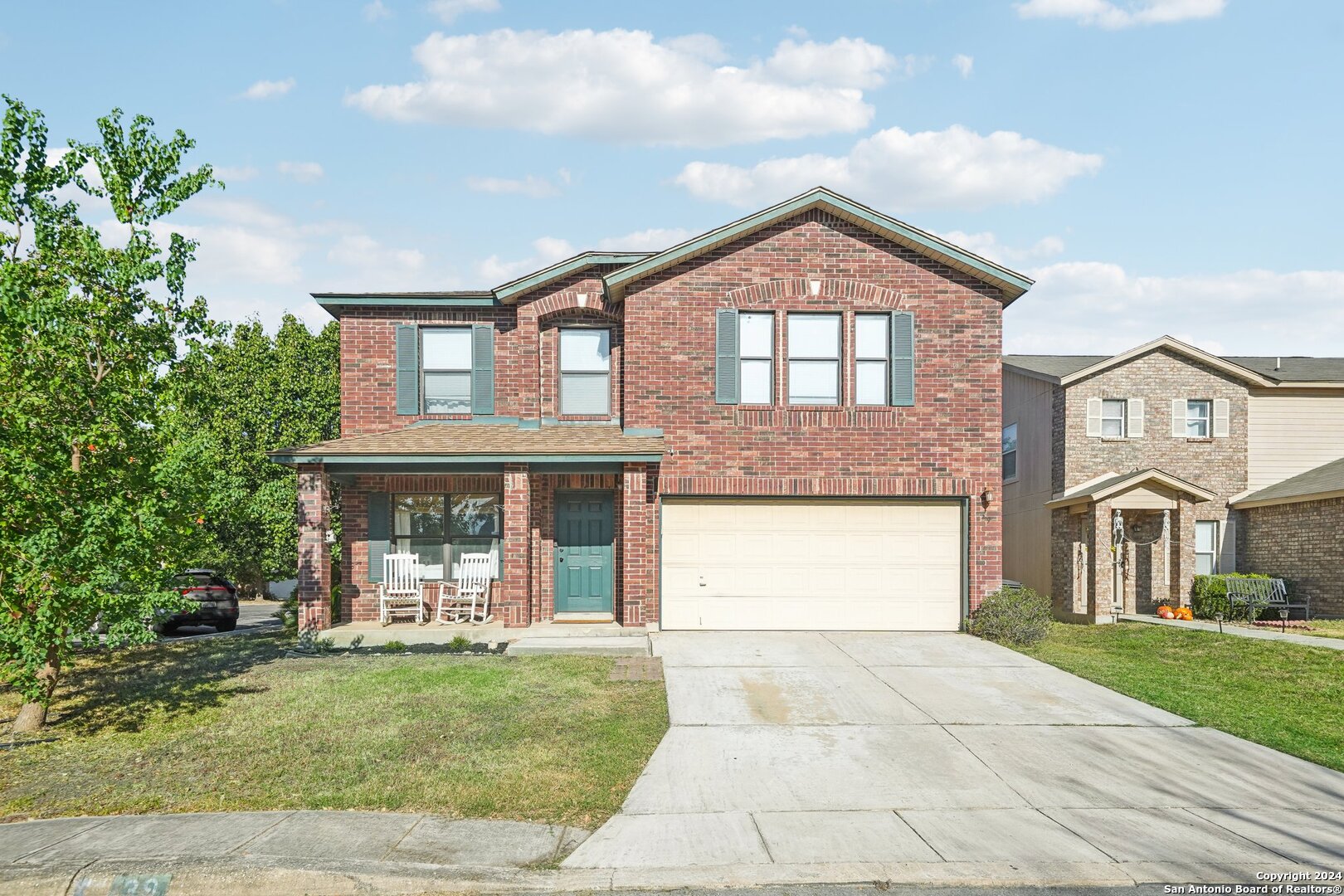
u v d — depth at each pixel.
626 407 14.81
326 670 11.59
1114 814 6.85
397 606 15.09
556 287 15.84
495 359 16.20
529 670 11.41
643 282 14.89
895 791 7.32
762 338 15.00
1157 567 20.42
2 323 8.63
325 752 7.95
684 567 14.85
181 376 10.04
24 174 9.11
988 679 11.42
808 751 8.38
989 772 7.85
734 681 11.09
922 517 15.04
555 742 8.35
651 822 6.57
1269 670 12.30
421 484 15.48
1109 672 12.02
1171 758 8.27
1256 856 6.03
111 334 9.46
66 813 6.57
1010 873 5.71
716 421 14.80
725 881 5.59
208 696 10.10
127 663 12.72
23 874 5.45
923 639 14.23
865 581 14.95
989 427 14.95
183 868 5.52
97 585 8.51
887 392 14.99
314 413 28.31
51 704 9.90
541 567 15.00
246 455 27.50
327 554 14.17
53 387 8.87
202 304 10.12
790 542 14.96
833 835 6.34
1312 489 18.69
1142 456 20.88
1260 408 21.44
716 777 7.63
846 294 14.94
